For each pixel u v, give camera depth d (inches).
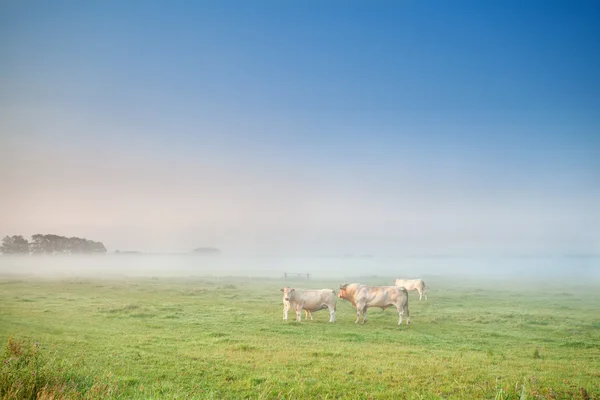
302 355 548.7
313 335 721.0
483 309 1167.0
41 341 605.3
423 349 613.3
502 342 698.2
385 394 388.5
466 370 482.0
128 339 643.5
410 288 1502.2
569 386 422.0
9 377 305.9
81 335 668.1
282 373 456.8
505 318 970.1
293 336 708.0
